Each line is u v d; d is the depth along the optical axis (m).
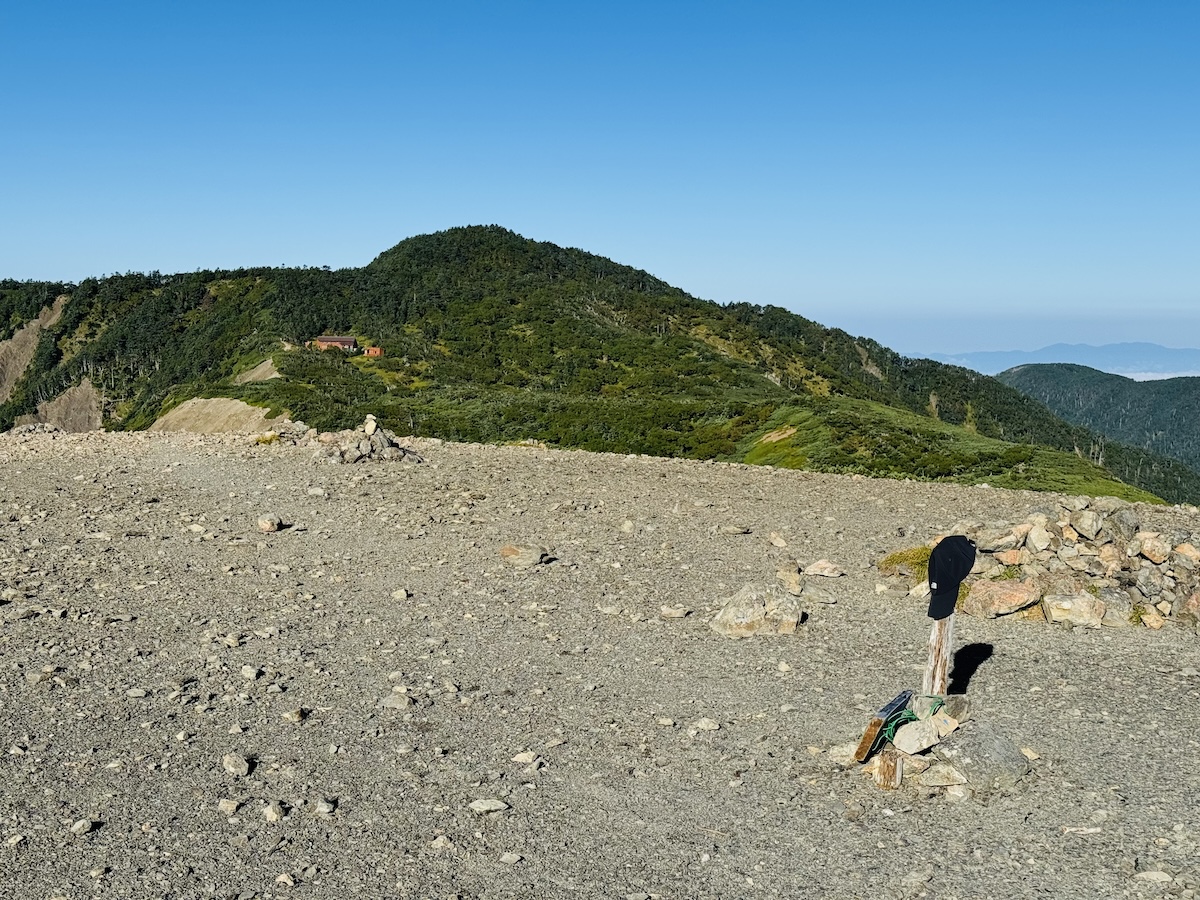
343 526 17.31
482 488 21.20
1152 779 8.02
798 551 16.08
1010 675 10.52
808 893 6.39
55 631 11.18
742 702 9.62
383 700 9.45
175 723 8.80
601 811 7.41
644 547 16.17
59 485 20.45
